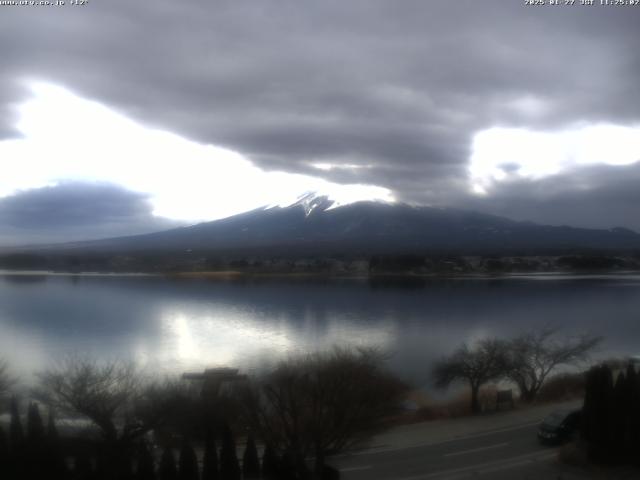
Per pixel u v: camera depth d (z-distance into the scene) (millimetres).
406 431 32094
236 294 133875
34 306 114000
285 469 25469
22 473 23625
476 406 36438
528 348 49938
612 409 27391
